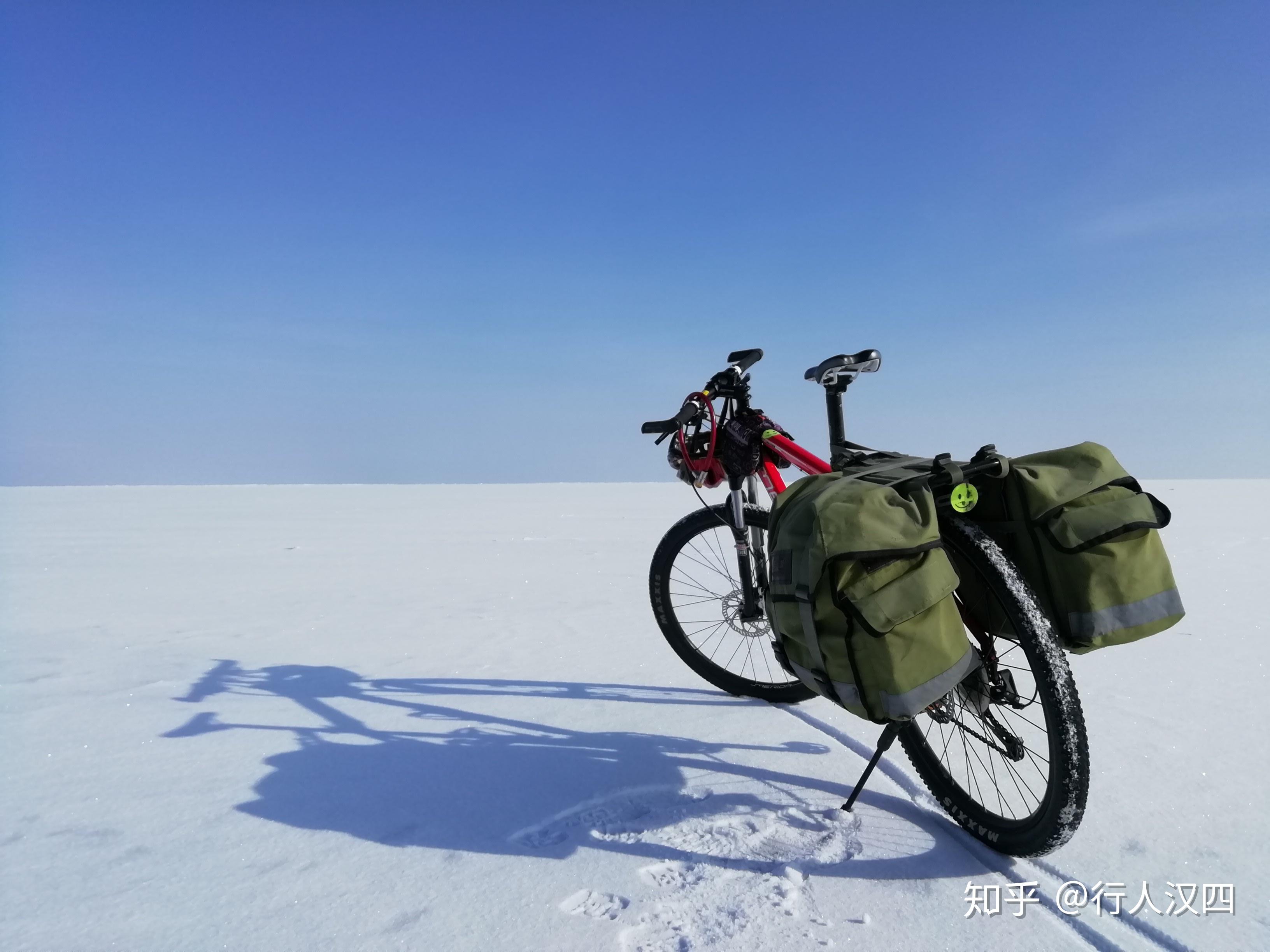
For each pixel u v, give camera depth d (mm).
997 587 1647
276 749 2504
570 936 1475
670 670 3406
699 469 2973
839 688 1596
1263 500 13672
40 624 4488
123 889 1680
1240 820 1847
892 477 1736
